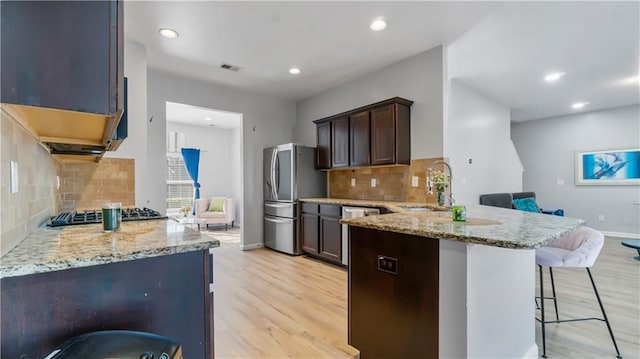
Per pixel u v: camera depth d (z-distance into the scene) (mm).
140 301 1046
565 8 2646
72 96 896
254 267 3873
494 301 1527
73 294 945
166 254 1043
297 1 2518
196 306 1140
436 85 3387
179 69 3982
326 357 1871
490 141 5219
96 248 1025
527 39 3211
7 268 819
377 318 1714
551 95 5141
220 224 7516
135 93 3141
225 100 4688
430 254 1473
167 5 2549
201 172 7562
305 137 5312
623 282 3270
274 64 3824
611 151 6066
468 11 2686
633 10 2678
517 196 5445
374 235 1739
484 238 1247
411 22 2859
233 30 2982
